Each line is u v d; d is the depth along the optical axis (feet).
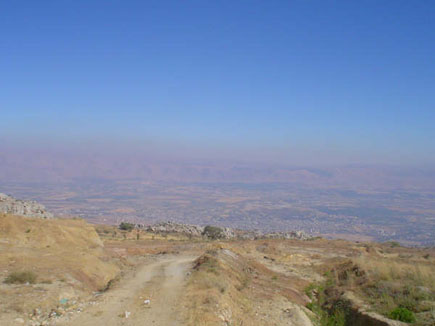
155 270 101.09
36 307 51.80
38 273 68.85
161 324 50.55
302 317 66.69
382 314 65.62
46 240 107.24
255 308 69.41
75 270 75.66
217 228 254.27
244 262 115.96
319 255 156.35
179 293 67.87
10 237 101.86
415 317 62.54
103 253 117.08
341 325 70.38
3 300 52.26
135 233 227.81
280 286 92.84
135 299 63.00
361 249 173.78
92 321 50.39
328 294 89.45
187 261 126.21
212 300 61.62
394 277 89.20
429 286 78.48
